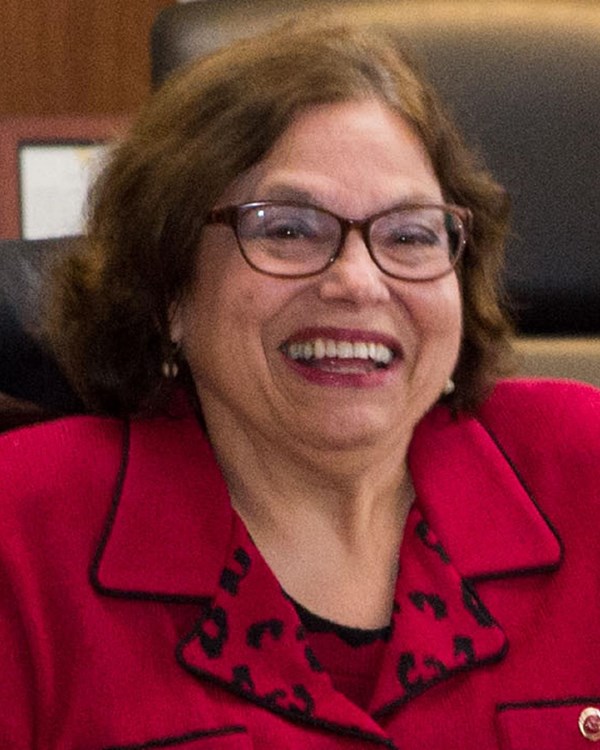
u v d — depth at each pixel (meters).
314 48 4.15
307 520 4.35
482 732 4.15
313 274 4.02
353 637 4.22
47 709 3.96
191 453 4.36
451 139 4.35
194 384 4.55
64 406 4.92
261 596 4.14
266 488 4.35
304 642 4.12
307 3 5.84
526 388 4.87
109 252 4.35
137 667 3.99
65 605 4.02
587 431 4.71
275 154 4.07
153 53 5.87
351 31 4.27
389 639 4.20
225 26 5.74
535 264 5.96
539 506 4.54
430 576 4.32
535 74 5.89
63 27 7.85
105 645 3.99
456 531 4.43
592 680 4.27
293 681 4.07
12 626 4.01
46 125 7.26
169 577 4.11
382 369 4.19
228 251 4.11
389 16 5.86
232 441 4.37
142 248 4.25
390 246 4.14
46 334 4.69
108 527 4.14
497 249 4.64
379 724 4.09
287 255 4.05
